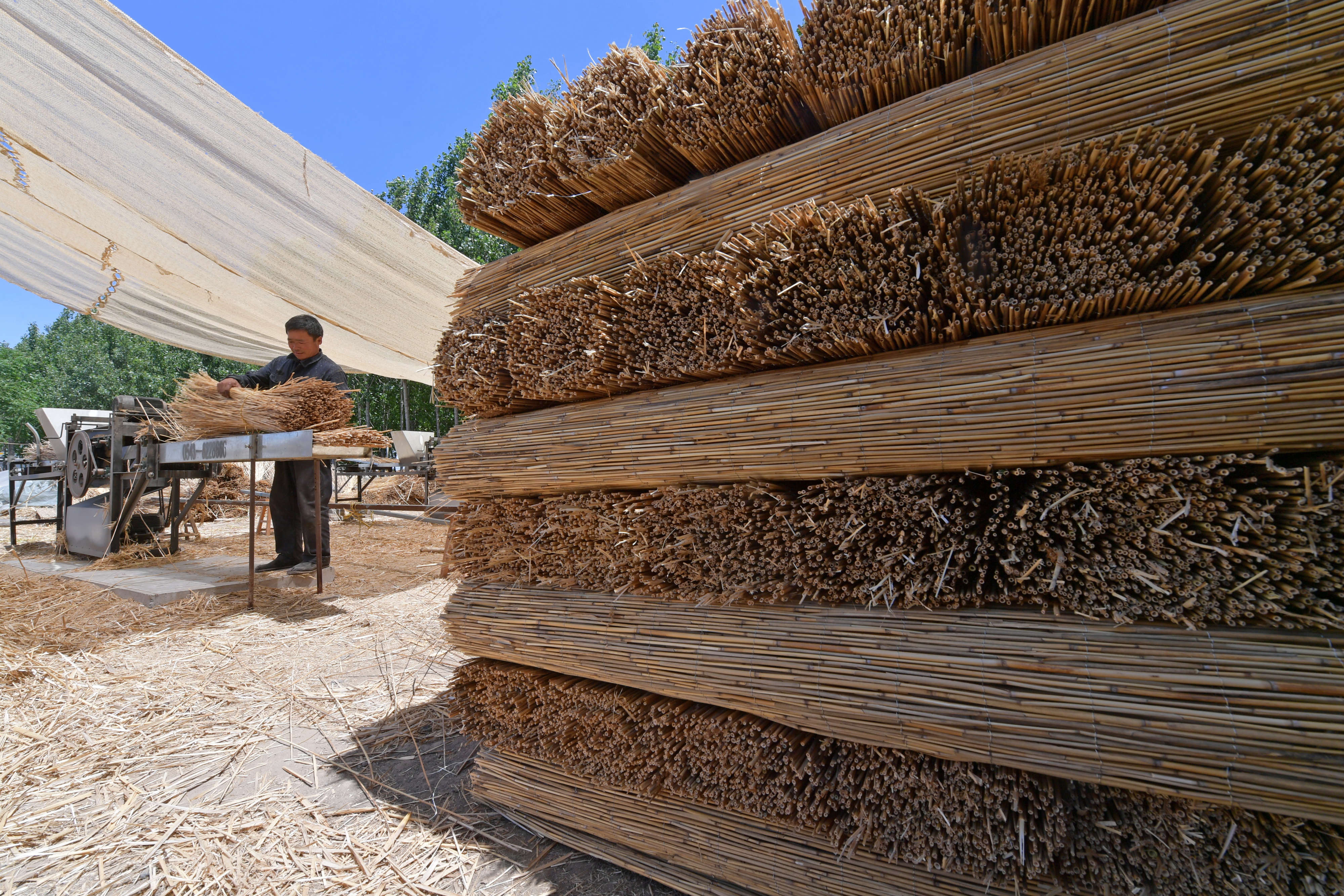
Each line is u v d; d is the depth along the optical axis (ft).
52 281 19.63
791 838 4.76
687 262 5.03
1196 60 3.39
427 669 10.43
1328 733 2.97
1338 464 3.11
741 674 4.66
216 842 5.85
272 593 15.34
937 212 3.78
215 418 14.34
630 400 5.60
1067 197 3.60
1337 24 3.08
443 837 6.00
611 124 5.63
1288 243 3.22
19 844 5.80
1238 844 3.31
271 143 14.16
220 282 19.43
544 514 6.13
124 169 13.92
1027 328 3.93
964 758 3.81
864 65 4.46
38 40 11.21
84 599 14.17
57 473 22.80
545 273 6.46
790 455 4.48
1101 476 3.52
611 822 5.65
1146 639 3.42
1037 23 3.98
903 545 4.12
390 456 37.70
